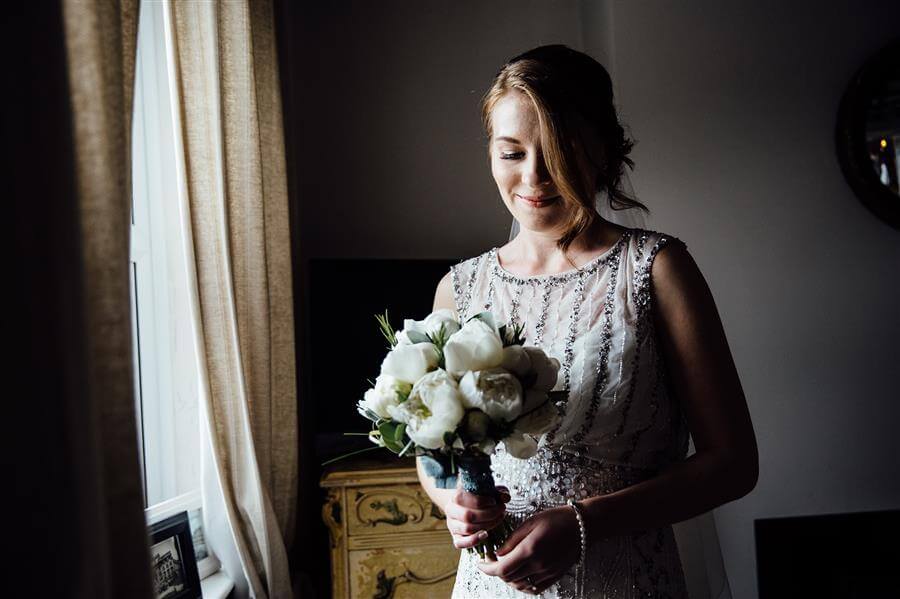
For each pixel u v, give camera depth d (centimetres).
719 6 268
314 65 289
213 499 167
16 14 48
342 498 218
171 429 183
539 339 128
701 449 118
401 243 290
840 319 271
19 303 47
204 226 152
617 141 130
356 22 291
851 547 267
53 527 48
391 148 291
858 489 271
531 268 135
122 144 74
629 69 265
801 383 271
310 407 273
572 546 108
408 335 108
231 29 168
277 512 197
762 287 270
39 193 48
